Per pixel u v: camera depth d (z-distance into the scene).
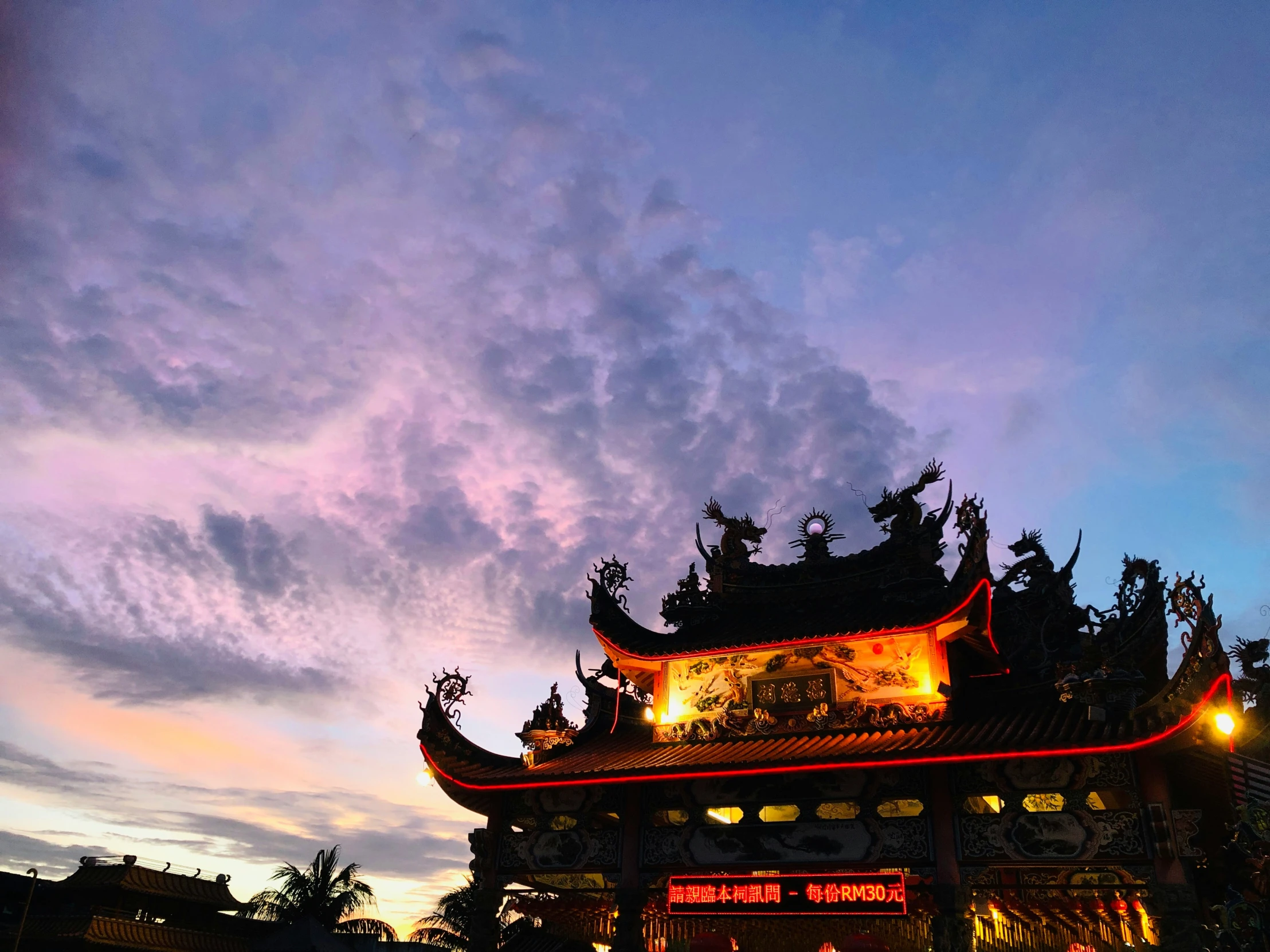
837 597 31.95
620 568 33.56
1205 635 21.22
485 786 28.62
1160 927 20.98
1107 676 23.78
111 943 54.16
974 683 29.25
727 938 27.22
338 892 62.75
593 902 31.58
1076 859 22.30
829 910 23.80
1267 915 22.36
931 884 23.58
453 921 60.06
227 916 63.53
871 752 24.27
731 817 27.38
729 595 33.62
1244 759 23.86
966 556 27.17
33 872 52.31
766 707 28.62
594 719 32.97
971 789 24.25
